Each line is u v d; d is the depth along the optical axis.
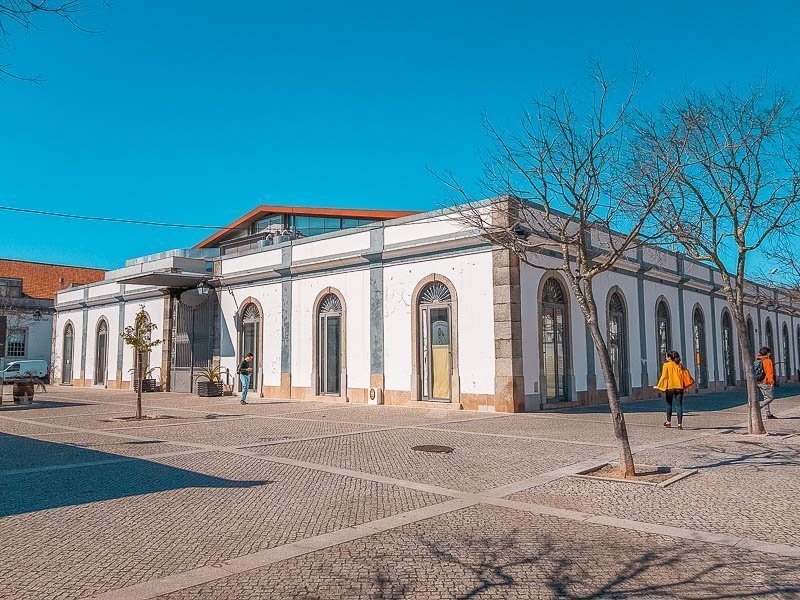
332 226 32.22
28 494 7.73
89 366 34.22
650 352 24.16
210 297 27.00
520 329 17.36
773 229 12.88
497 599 4.52
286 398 23.36
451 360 18.39
